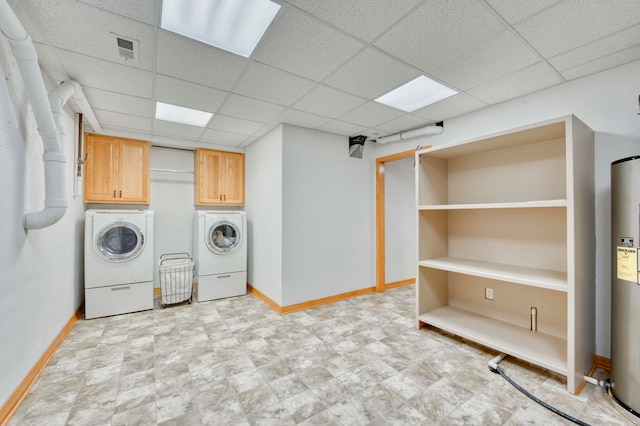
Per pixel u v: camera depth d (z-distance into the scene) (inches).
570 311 73.9
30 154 78.9
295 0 59.5
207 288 156.6
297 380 81.4
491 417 66.2
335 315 133.5
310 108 118.8
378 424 64.3
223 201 180.2
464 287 121.9
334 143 157.0
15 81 70.4
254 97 107.9
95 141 143.3
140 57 80.4
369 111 122.2
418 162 114.4
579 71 88.7
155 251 171.8
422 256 115.0
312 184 148.3
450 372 85.1
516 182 103.9
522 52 78.7
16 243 71.0
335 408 69.7
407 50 77.9
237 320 127.5
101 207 155.6
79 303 132.8
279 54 79.6
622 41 73.3
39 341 84.5
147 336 110.3
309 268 146.2
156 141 161.2
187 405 70.7
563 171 92.4
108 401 71.9
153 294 154.5
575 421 64.2
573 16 64.3
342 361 91.7
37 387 77.2
